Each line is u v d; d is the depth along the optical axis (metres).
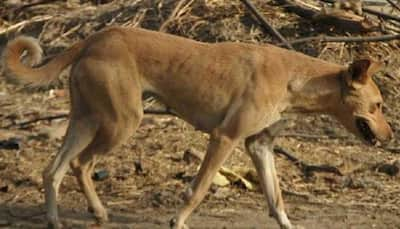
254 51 11.99
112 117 11.83
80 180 12.15
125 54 11.84
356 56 17.84
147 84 11.99
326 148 15.50
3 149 15.21
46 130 15.90
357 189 13.98
